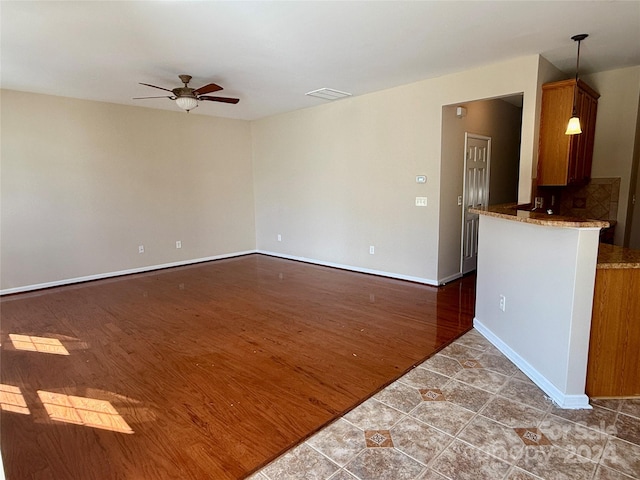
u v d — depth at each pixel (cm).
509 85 383
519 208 357
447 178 463
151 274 575
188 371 274
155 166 591
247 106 580
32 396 244
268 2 247
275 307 411
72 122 506
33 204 485
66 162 506
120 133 550
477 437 196
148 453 190
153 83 437
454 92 422
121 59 354
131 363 288
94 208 535
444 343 311
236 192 702
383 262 530
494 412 217
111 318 385
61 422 216
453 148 466
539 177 393
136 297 457
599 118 444
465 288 466
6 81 424
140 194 579
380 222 524
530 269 252
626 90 424
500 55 364
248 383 256
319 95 512
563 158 374
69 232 516
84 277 534
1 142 457
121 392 247
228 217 694
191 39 308
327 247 606
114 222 556
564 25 296
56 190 501
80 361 292
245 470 177
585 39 327
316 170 601
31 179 481
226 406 229
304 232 642
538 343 245
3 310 413
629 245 469
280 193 674
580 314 211
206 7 252
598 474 169
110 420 218
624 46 346
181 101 405
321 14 267
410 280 501
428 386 246
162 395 243
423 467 176
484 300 326
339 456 185
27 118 472
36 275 494
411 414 217
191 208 641
